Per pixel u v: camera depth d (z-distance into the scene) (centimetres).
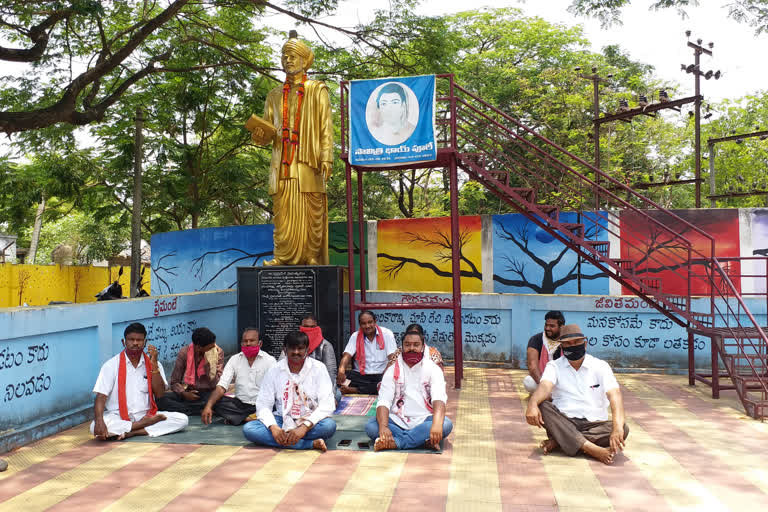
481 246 1334
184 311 887
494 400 760
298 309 904
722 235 1196
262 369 650
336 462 499
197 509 397
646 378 901
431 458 509
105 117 1712
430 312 1055
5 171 1611
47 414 600
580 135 2252
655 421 643
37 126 1036
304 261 938
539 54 2645
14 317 549
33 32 1055
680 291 1203
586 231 1260
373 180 2256
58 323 611
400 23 1379
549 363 540
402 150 858
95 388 570
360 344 789
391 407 548
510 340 1009
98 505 405
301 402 541
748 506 399
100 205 1927
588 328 973
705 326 820
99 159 1780
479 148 931
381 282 1393
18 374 561
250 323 918
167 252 1611
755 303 928
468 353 1031
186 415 629
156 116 1795
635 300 950
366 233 1402
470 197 2403
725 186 2789
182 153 1762
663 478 457
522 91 2361
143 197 1870
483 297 1017
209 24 1606
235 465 492
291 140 934
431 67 1447
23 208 1722
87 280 2184
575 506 400
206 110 1792
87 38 1360
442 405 525
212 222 2669
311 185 934
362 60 1511
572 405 532
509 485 442
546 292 1288
